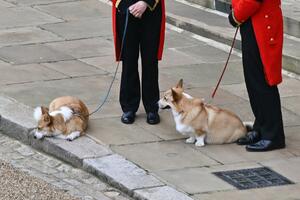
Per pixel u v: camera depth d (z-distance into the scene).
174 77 14.12
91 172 10.76
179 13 17.11
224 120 11.29
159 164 10.77
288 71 14.38
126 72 11.92
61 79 13.92
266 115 11.12
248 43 10.91
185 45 15.84
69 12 17.83
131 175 10.45
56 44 15.80
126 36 11.68
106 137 11.55
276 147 11.22
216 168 10.67
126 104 12.08
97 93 13.32
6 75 14.01
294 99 13.15
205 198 9.84
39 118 11.53
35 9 17.97
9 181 10.49
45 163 11.21
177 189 10.06
